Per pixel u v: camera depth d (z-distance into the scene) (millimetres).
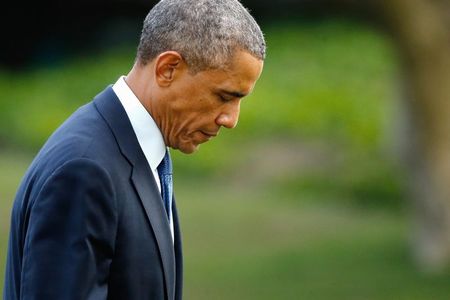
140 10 65438
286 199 44625
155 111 8312
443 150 30625
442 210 31094
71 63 62344
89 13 65000
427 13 29219
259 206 42812
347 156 48281
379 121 49406
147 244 8180
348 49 58750
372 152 47781
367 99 52594
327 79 55625
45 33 64625
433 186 30969
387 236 36969
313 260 34219
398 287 30297
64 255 7766
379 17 29719
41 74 61125
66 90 57219
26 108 54781
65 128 8281
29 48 64188
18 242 8305
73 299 7699
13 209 8461
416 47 29328
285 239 38438
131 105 8336
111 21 65312
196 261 35031
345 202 44625
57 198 7840
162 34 8141
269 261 34375
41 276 7746
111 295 8102
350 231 39062
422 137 30641
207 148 49469
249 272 33094
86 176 7906
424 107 30109
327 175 47125
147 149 8328
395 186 44844
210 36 8039
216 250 36719
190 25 8070
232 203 43094
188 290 31172
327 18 63562
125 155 8188
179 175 48219
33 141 51406
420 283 30328
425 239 31781
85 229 7812
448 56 29609
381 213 43031
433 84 29828
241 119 51719
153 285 8219
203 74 8102
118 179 8086
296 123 51531
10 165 45906
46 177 7938
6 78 59906
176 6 8141
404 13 29031
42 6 64125
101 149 8102
